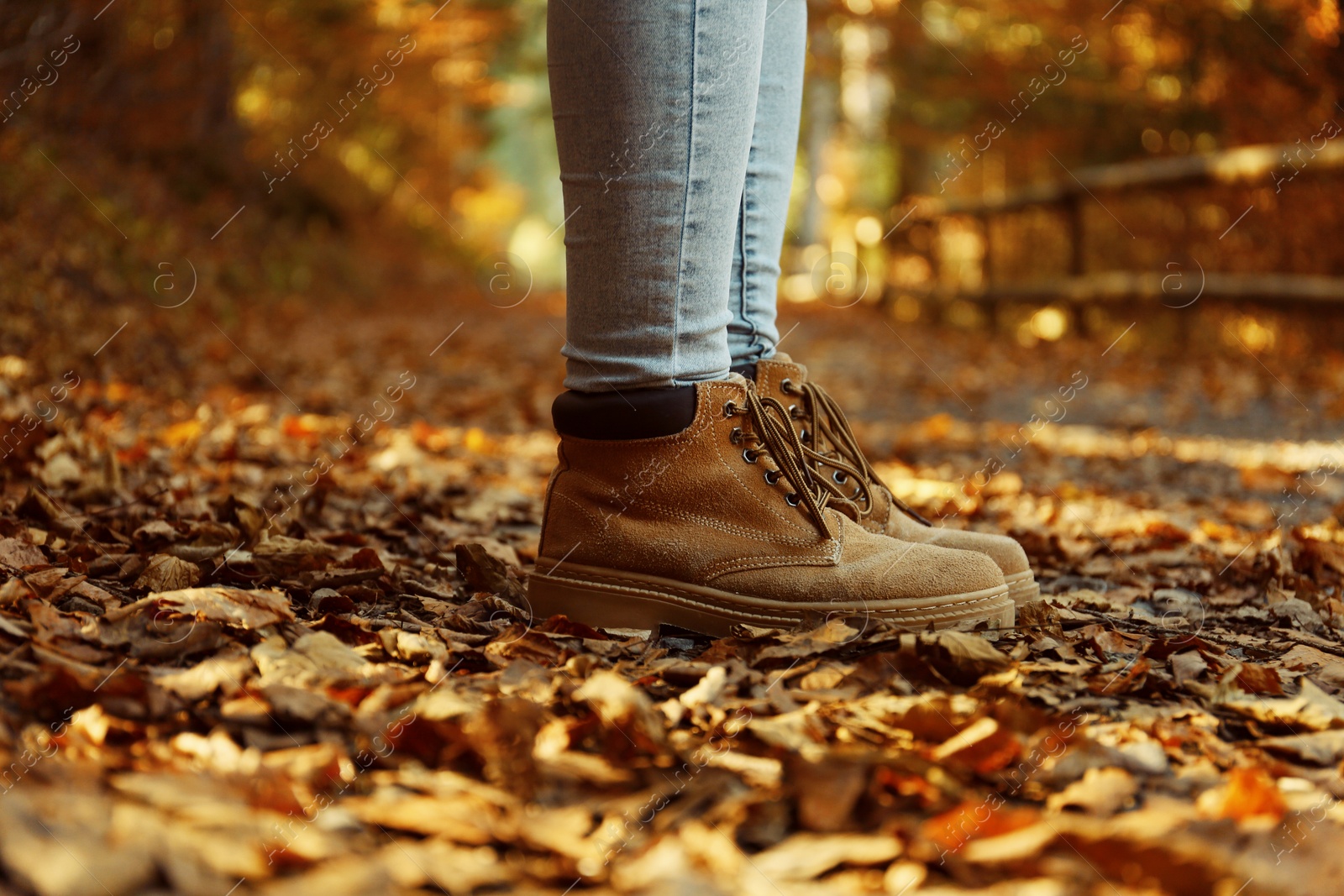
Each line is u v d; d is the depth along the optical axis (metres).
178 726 0.93
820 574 1.42
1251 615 1.65
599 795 0.87
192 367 4.64
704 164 1.39
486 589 1.59
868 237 14.00
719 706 1.07
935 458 3.74
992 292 10.41
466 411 4.45
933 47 10.20
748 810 0.85
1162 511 2.76
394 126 13.45
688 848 0.80
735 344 1.62
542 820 0.83
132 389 3.80
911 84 10.71
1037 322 10.09
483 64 12.87
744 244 1.61
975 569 1.43
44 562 1.45
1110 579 1.96
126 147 7.06
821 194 16.09
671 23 1.32
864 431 4.38
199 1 6.84
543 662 1.22
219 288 6.86
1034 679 1.21
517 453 3.53
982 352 8.25
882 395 5.77
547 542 1.54
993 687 1.13
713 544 1.45
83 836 0.71
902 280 12.95
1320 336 6.50
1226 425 4.56
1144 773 0.96
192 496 2.18
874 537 1.48
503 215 23.05
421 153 15.08
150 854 0.70
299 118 10.71
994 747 0.96
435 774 0.90
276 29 9.20
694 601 1.45
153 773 0.82
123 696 0.94
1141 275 8.27
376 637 1.25
